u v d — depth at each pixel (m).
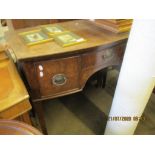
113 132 1.05
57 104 1.58
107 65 1.09
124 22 1.10
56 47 0.91
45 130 1.18
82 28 1.19
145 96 0.81
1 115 0.62
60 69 0.92
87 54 0.95
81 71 1.00
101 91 1.74
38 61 0.85
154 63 0.66
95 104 1.58
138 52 0.66
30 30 1.15
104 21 1.17
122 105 0.87
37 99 0.98
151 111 1.49
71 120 1.42
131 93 0.79
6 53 0.88
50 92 0.98
